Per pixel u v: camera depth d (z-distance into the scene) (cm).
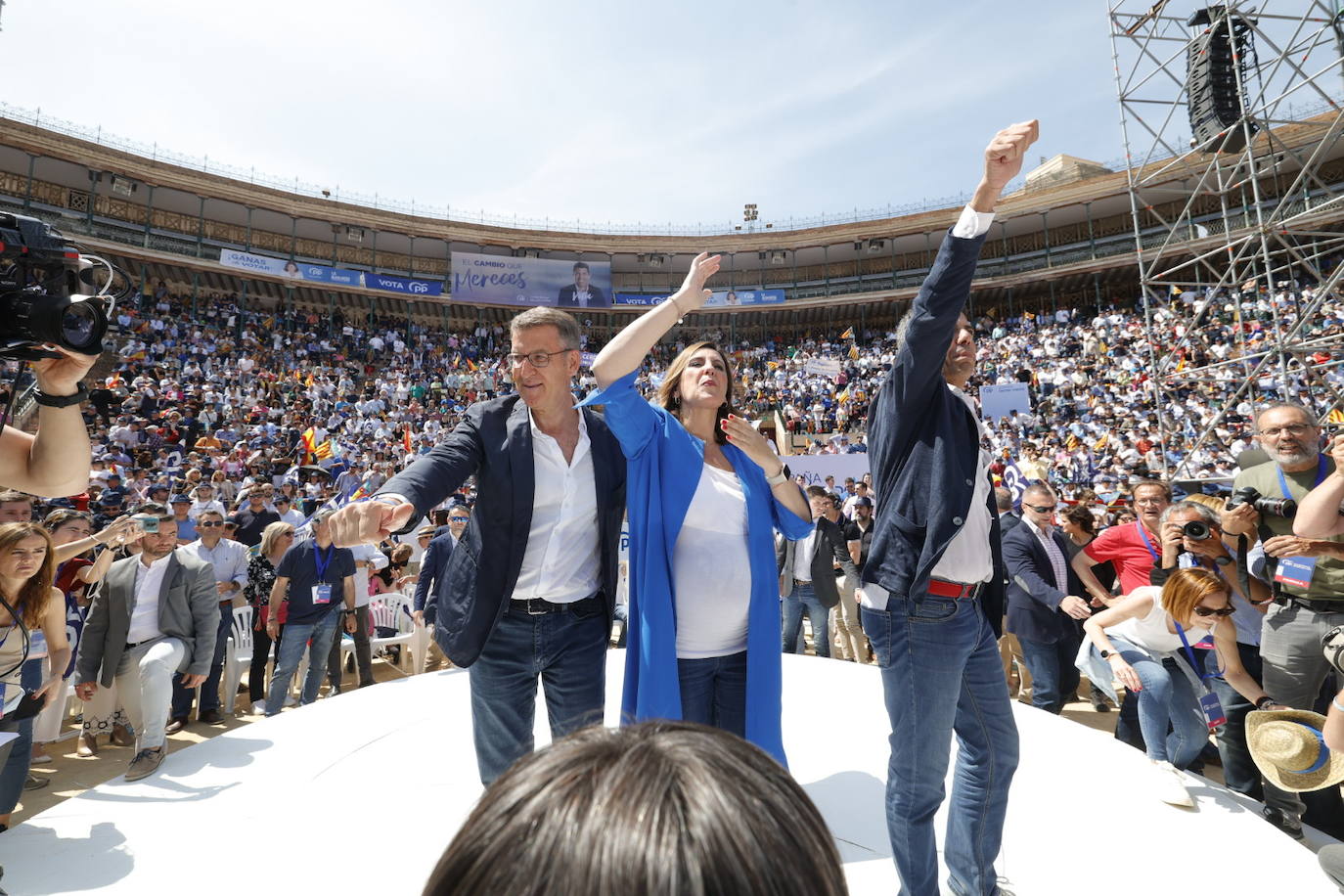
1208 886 237
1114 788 303
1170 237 957
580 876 31
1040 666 499
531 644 223
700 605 223
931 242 3319
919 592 208
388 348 2975
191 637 515
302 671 742
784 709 401
